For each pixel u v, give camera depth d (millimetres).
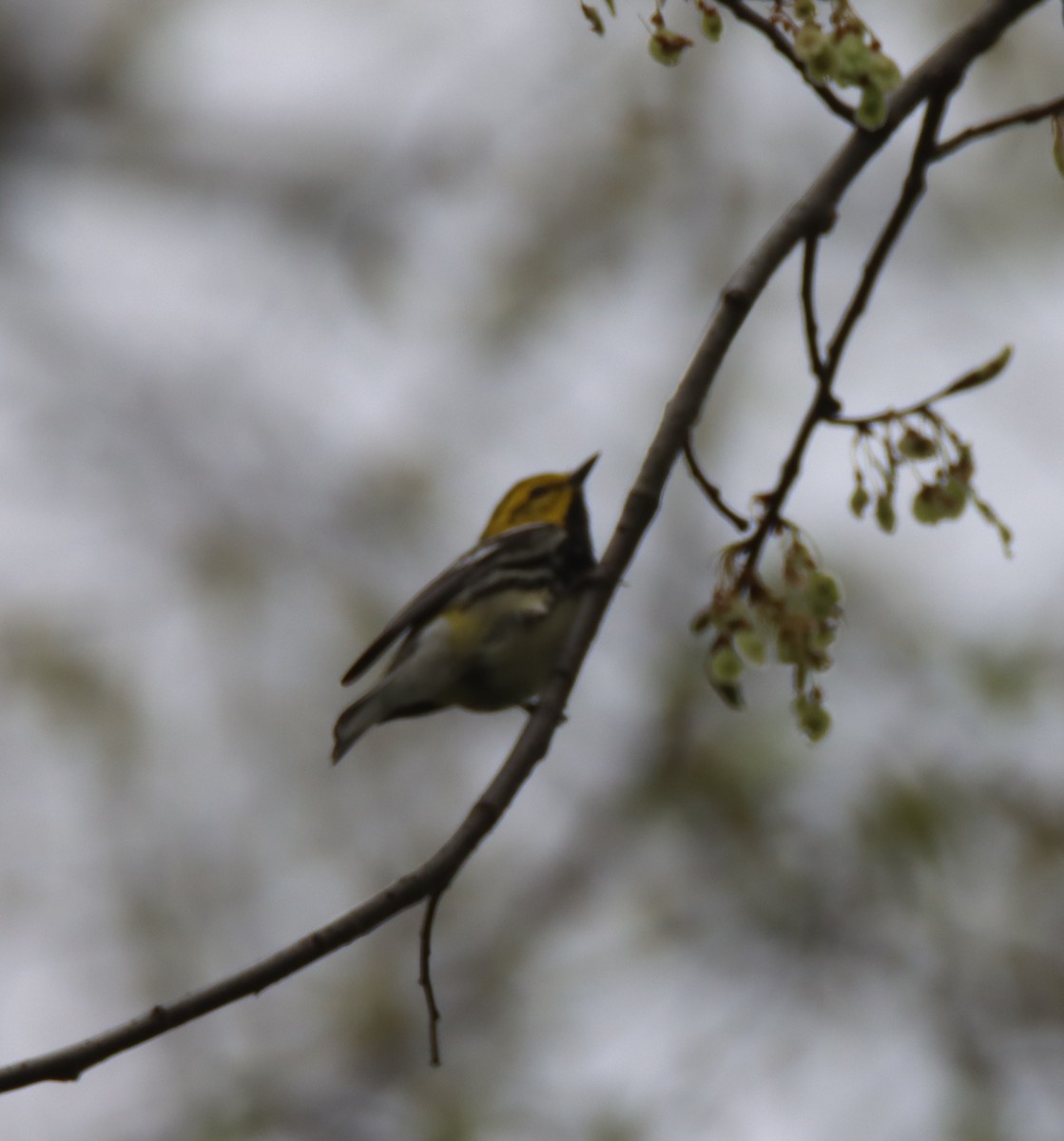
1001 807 12664
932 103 6355
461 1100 12242
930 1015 12234
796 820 13000
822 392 6105
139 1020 5523
